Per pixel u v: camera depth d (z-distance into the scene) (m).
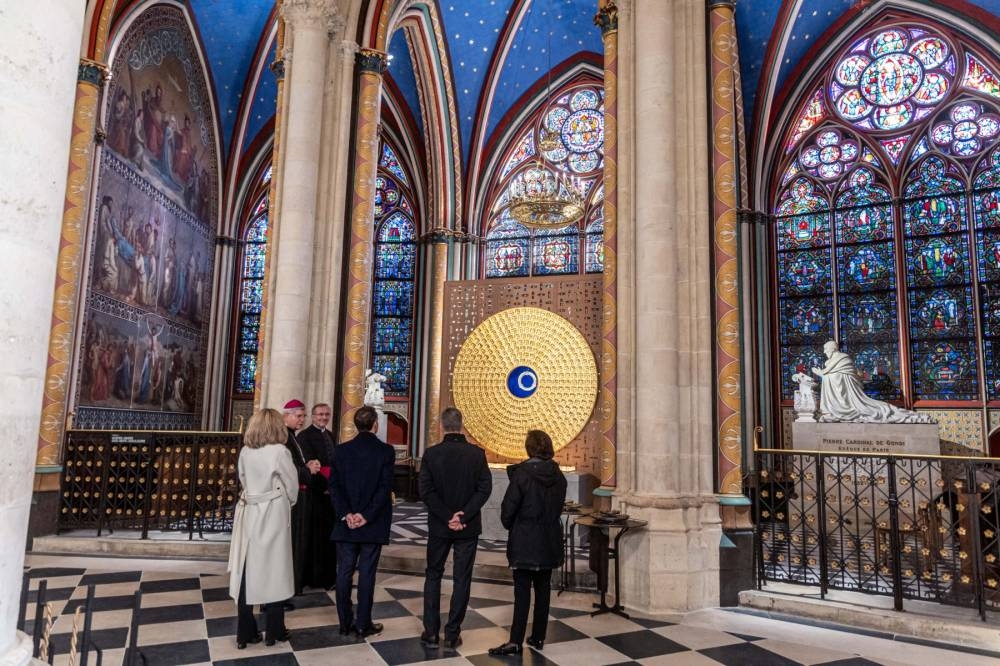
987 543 6.34
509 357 9.73
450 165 18.20
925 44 15.92
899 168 16.02
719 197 7.10
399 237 19.81
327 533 6.73
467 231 18.75
